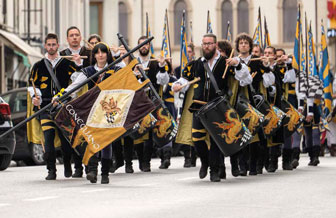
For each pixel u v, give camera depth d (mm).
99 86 18688
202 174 20047
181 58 29859
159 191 17125
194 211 13703
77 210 13812
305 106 26469
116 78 18688
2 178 20859
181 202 15039
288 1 115875
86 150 18750
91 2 92500
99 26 92688
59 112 18859
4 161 24922
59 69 20406
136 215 13188
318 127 26625
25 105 29594
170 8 117375
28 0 51469
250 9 116938
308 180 20047
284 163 24516
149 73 24688
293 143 25562
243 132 18875
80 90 19828
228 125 18812
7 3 48438
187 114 19906
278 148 23641
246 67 19078
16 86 50719
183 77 19453
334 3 104875
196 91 19234
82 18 81062
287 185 18578
